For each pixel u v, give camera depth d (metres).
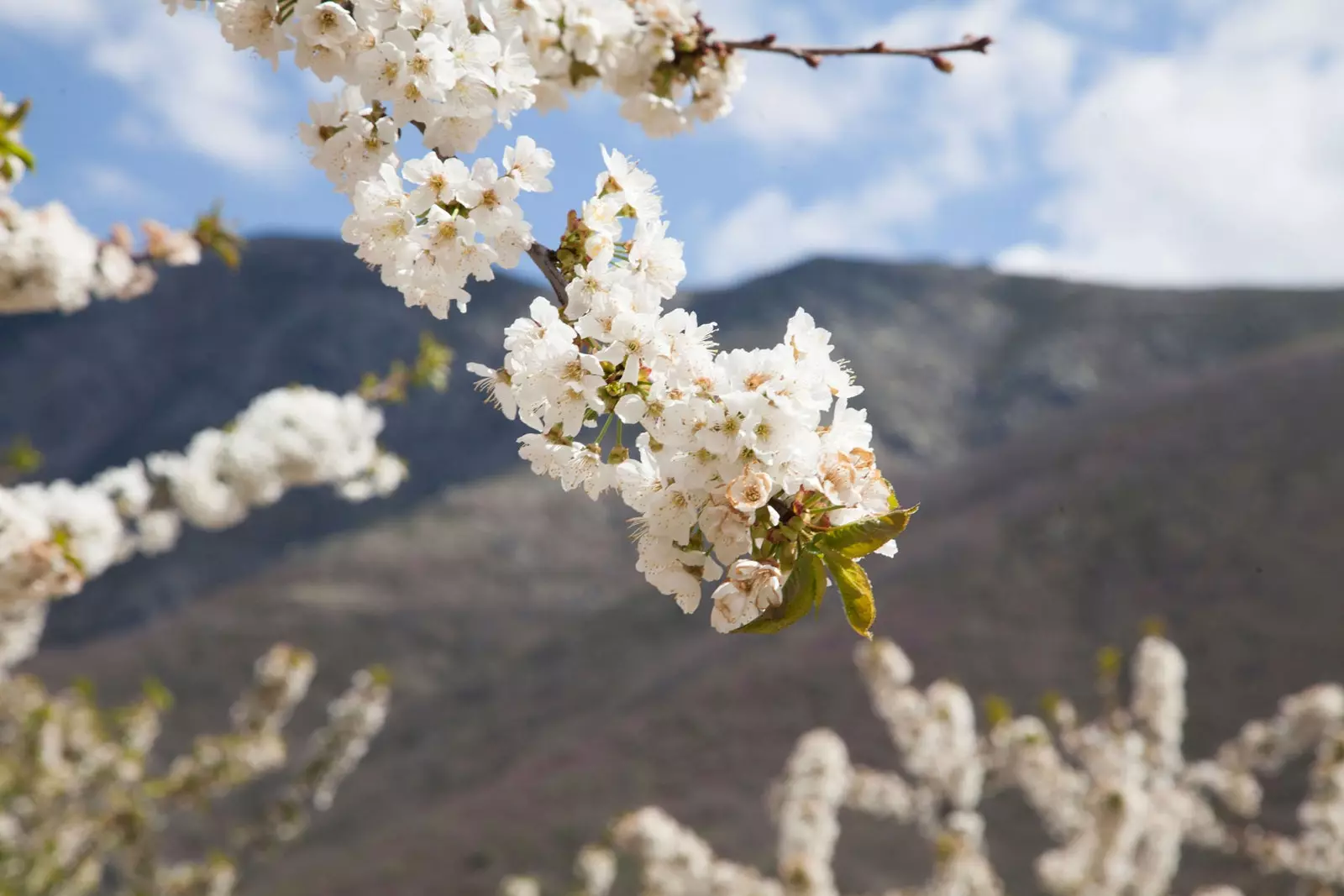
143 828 10.40
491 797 54.25
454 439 126.75
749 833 45.88
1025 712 53.09
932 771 11.83
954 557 69.44
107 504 6.36
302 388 8.10
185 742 68.31
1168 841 11.99
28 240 5.10
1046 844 39.59
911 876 38.94
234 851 11.48
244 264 145.12
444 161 2.17
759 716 56.59
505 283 136.38
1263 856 12.70
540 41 2.33
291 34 2.27
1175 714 11.77
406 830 52.94
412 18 2.21
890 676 11.89
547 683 78.44
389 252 2.19
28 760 9.68
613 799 50.88
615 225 2.20
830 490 1.98
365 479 8.23
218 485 7.82
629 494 2.10
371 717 12.14
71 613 101.38
